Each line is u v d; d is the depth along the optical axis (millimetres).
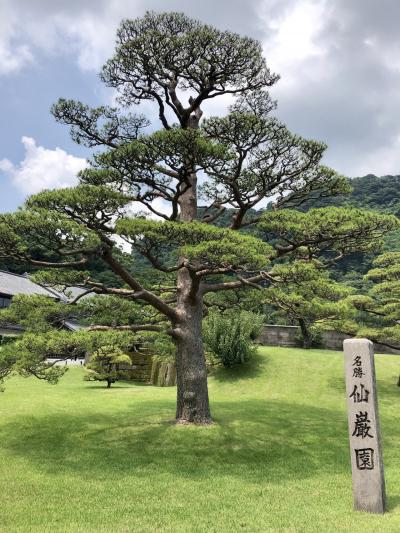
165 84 14430
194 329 13586
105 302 14391
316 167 14250
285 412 15477
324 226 11852
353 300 19516
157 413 14852
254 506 8398
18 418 13836
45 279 13234
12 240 10938
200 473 10250
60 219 10867
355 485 8312
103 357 21859
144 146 11477
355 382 8594
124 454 11211
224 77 14117
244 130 12789
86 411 15086
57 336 11031
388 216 11586
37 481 9438
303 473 10453
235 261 10664
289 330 29453
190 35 13086
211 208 16625
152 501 8570
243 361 22422
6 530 7211
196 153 11555
